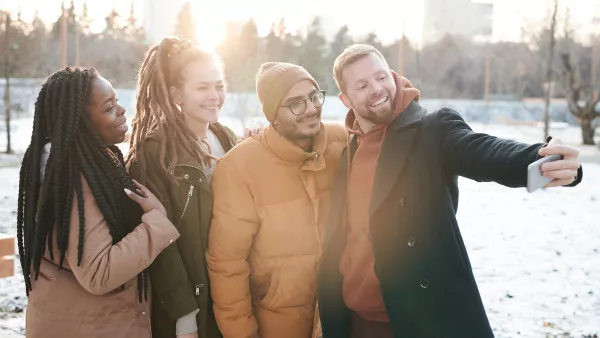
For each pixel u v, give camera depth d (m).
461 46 47.09
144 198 2.49
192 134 2.76
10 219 9.62
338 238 2.52
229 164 2.68
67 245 2.30
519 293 6.36
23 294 5.95
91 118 2.45
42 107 2.43
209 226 2.69
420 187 2.26
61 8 25.08
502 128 33.69
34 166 2.41
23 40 30.83
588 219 10.34
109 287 2.33
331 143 2.77
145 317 2.51
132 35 47.69
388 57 43.78
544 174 1.73
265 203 2.64
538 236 9.11
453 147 2.14
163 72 2.75
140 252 2.37
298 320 2.72
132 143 2.82
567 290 6.44
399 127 2.34
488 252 8.17
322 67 42.81
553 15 24.84
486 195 13.35
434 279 2.23
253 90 27.42
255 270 2.73
